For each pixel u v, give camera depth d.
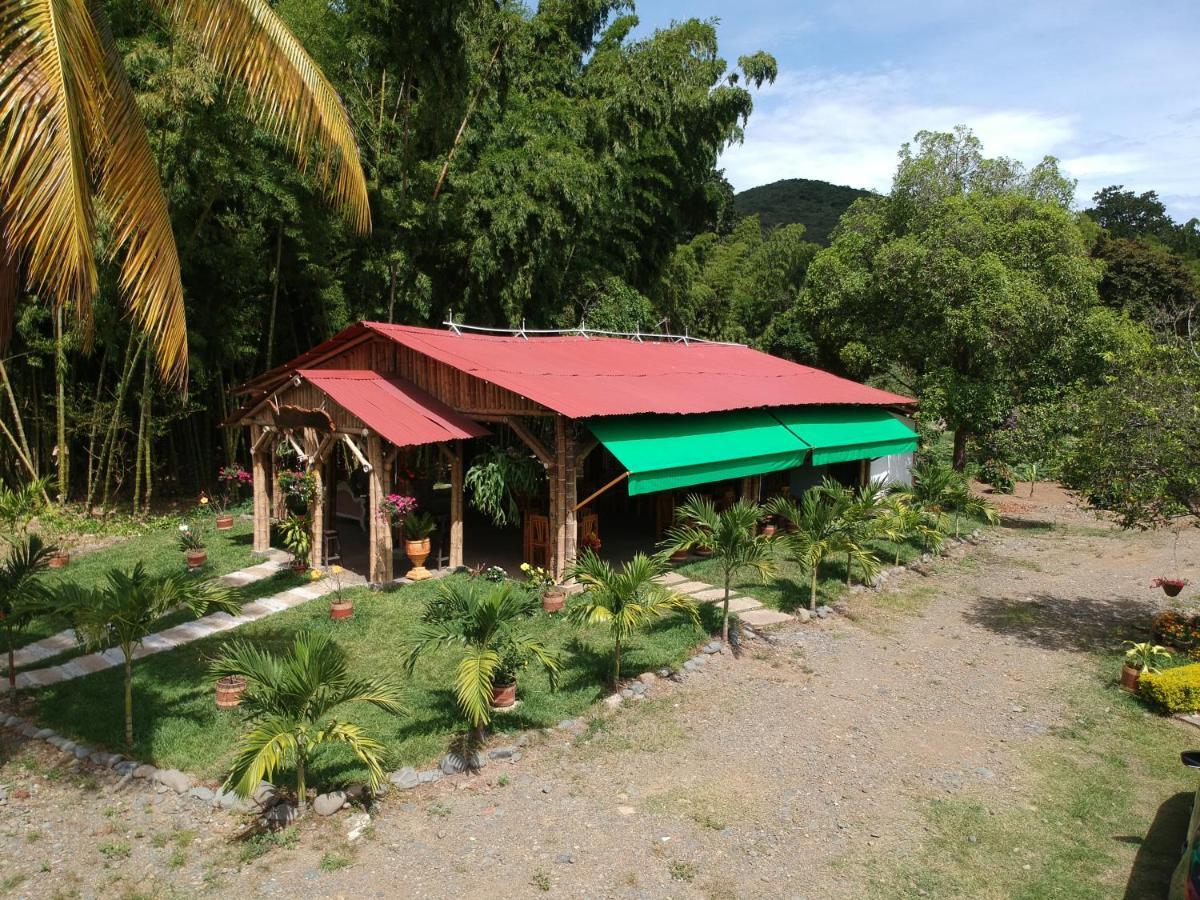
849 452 19.70
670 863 7.16
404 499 14.34
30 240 7.14
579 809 7.96
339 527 20.02
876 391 24.62
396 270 22.28
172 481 24.52
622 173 29.12
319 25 19.31
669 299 39.72
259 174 18.70
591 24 30.27
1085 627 14.47
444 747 8.93
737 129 33.66
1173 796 8.57
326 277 21.47
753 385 20.52
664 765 8.88
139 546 17.67
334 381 14.96
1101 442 12.91
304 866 6.99
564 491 14.37
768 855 7.33
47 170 6.65
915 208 26.91
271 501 17.92
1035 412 24.41
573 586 14.33
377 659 11.32
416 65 19.47
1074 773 9.06
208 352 21.08
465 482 15.55
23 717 9.70
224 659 8.12
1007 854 7.45
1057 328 23.69
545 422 16.17
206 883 6.77
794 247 57.16
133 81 16.94
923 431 28.53
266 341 24.14
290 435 15.86
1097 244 48.62
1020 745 9.75
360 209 10.24
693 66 30.81
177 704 9.93
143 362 21.20
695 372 20.41
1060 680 11.91
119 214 7.86
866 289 26.34
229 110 17.33
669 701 10.47
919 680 11.70
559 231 23.33
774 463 17.14
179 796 8.05
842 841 7.60
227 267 19.56
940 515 20.48
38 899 6.59
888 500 17.78
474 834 7.49
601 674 10.95
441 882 6.81
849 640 13.19
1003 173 29.98
